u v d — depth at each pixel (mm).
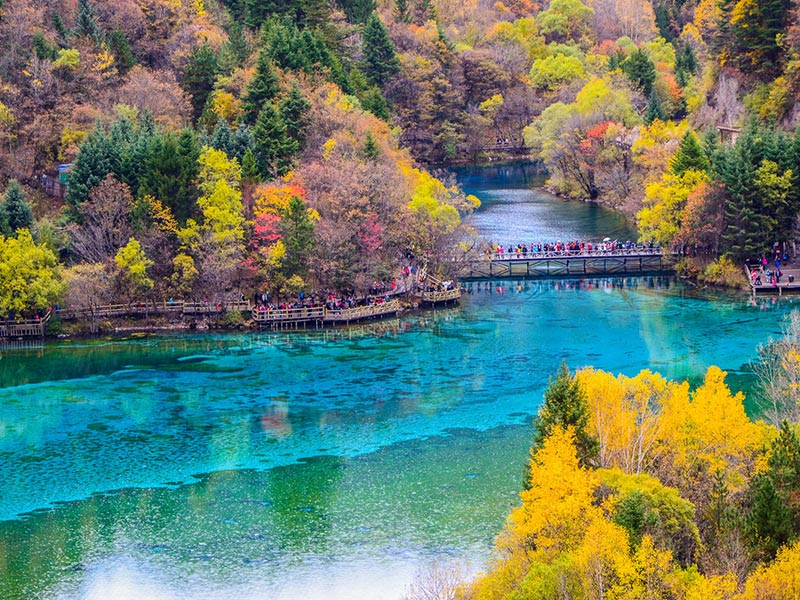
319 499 87500
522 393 110938
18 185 143375
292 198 142875
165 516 85375
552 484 66188
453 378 116375
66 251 143875
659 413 76438
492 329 134875
